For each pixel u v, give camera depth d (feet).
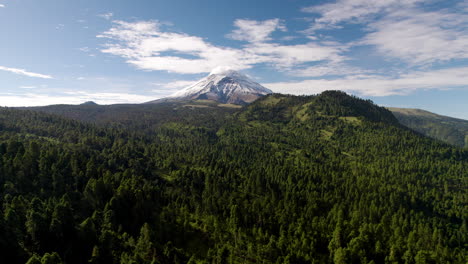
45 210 340.59
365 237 391.24
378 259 380.99
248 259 377.91
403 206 589.73
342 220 453.58
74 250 315.37
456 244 483.92
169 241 367.86
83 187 456.45
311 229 447.42
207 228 435.12
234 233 419.33
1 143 523.29
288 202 537.65
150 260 332.80
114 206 395.96
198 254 383.24
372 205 538.88
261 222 458.09
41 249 301.22
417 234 472.03
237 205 482.69
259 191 612.70
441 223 547.08
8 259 269.03
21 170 424.87
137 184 498.28
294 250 380.17
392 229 481.05
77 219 380.17
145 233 354.13
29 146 536.83
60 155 515.09
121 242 350.02
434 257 374.84
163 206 476.13
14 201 328.29
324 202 564.71
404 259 362.53
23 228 308.60
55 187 421.18
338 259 357.00
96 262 300.61
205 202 501.15
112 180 478.59
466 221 562.25
